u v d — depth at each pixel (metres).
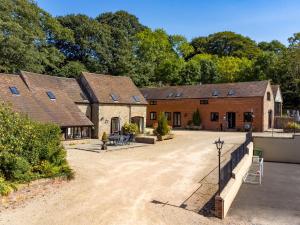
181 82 57.62
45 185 12.20
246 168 18.22
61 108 26.25
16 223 9.11
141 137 27.75
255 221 10.74
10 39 32.09
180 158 20.22
